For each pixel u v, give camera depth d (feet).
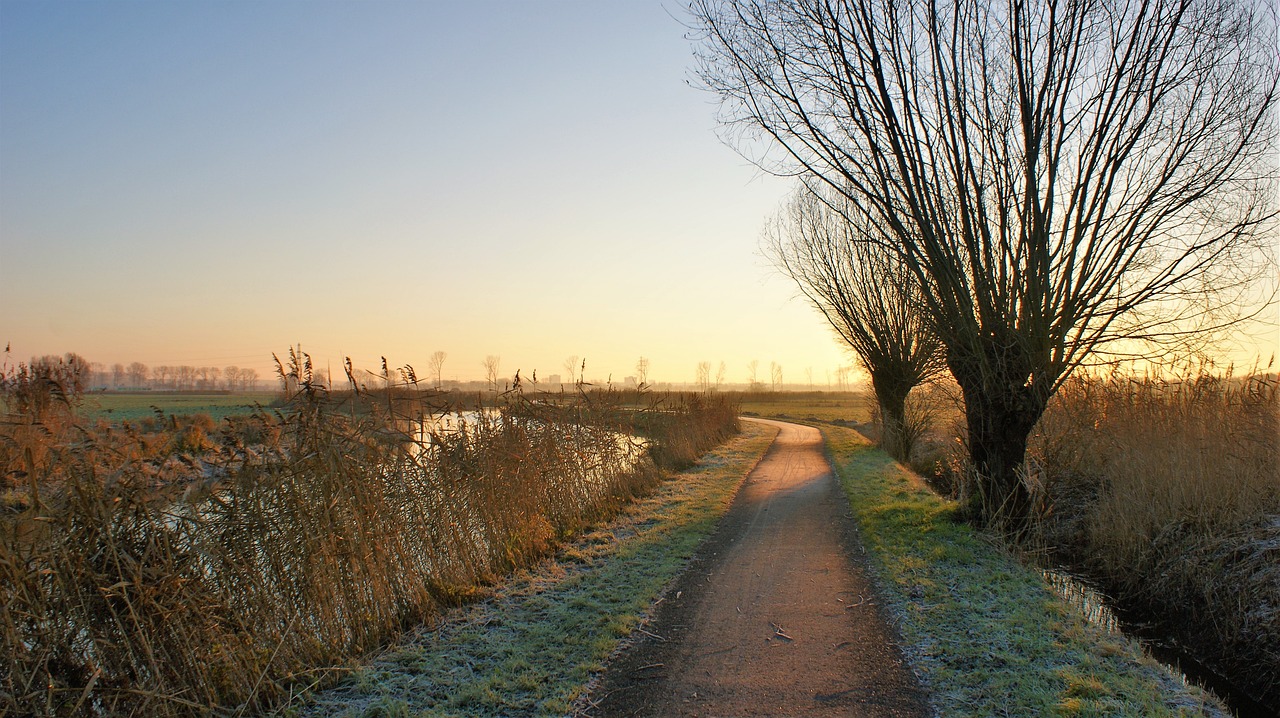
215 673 15.24
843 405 254.06
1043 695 15.29
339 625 18.37
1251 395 33.22
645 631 19.86
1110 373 38.63
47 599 13.30
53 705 12.95
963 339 32.99
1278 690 17.94
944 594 22.71
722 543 31.14
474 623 20.74
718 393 106.93
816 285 77.36
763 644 18.70
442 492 24.81
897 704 15.05
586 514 36.11
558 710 15.02
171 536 15.52
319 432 20.34
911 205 31.71
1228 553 23.75
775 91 32.83
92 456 15.19
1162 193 29.37
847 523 35.27
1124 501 29.09
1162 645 22.00
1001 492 32.37
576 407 40.63
